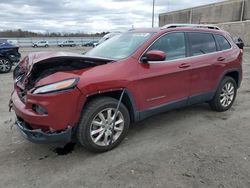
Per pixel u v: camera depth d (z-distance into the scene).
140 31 4.82
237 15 47.12
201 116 5.45
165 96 4.47
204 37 5.21
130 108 4.12
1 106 6.21
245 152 3.92
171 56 4.56
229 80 5.66
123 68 3.92
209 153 3.89
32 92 3.42
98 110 3.70
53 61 3.58
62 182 3.22
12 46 12.35
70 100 3.40
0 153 3.91
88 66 3.76
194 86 4.92
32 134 3.47
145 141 4.29
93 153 3.89
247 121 5.21
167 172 3.40
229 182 3.19
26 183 3.21
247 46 37.72
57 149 4.01
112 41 4.92
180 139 4.37
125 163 3.62
